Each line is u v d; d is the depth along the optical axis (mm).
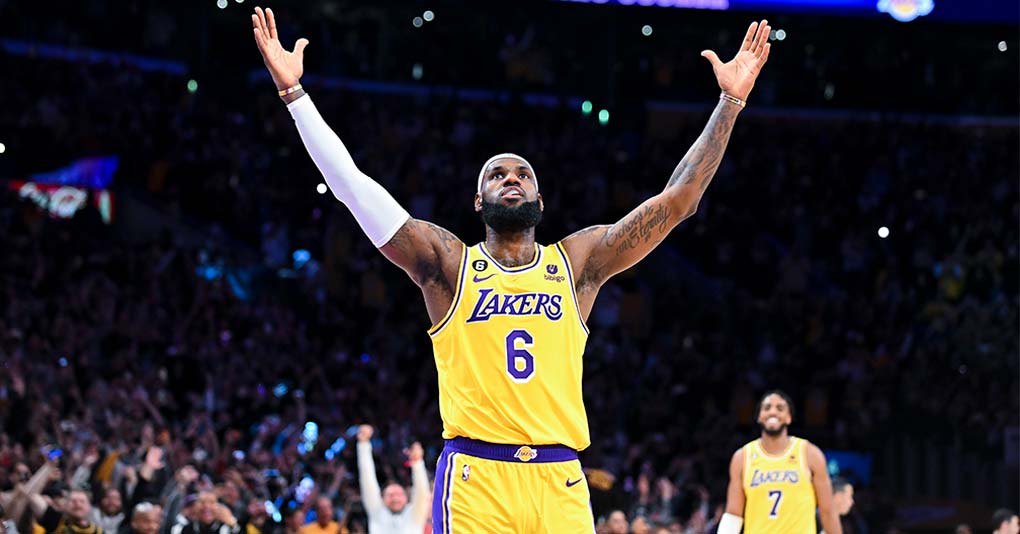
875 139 27766
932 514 19953
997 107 29156
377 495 10977
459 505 4582
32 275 19562
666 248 25578
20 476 11445
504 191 4711
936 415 21578
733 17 27734
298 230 23516
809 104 29031
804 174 27125
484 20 28312
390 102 26906
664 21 27859
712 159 4945
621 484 17812
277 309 20547
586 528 4664
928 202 26516
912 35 28562
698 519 14953
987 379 22156
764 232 26156
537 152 26109
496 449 4594
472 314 4633
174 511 11211
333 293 22391
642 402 20766
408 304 22094
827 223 26125
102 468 12266
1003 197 26953
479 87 28141
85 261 20266
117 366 17359
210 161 23672
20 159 21797
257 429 16938
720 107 5008
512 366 4605
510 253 4773
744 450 9156
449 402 4668
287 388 18703
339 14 27500
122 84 23703
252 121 25203
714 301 24109
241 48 26438
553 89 28422
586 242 4879
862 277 25094
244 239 23188
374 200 4688
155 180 23000
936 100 29328
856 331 23297
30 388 15047
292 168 24281
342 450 15578
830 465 19125
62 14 24516
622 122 27797
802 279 24391
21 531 10703
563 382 4672
